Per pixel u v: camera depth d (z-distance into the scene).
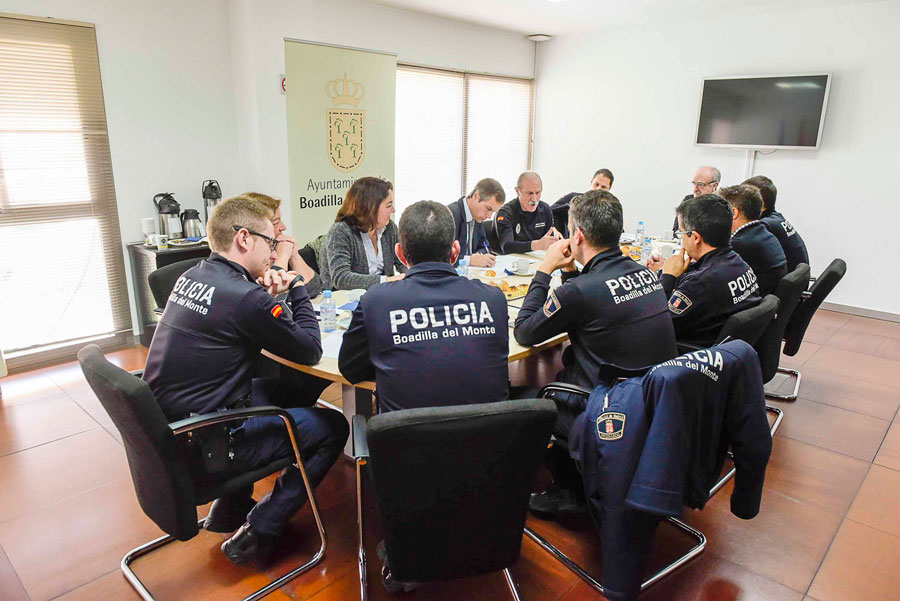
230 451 1.60
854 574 1.86
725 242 2.27
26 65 3.23
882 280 4.62
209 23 3.96
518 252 3.64
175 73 3.85
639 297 1.80
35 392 3.15
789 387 3.30
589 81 6.03
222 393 1.60
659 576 1.81
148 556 1.90
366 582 1.74
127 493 2.25
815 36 4.61
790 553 1.96
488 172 6.32
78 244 3.61
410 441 1.19
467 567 1.41
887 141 4.42
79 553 1.91
